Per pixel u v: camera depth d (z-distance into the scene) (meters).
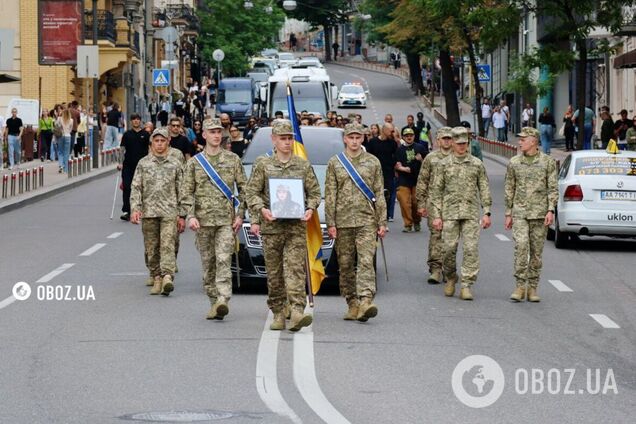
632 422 10.15
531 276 17.27
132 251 22.94
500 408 10.57
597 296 17.84
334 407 10.50
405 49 77.56
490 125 76.25
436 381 11.62
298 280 14.27
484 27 39.31
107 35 64.81
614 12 37.84
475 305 16.80
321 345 13.47
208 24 105.62
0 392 11.05
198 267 20.59
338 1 163.12
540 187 17.25
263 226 14.32
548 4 38.06
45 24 47.38
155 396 10.91
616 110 56.00
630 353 13.34
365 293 14.99
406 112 95.56
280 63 112.75
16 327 14.61
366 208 14.98
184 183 15.45
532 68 40.00
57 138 45.91
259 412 10.30
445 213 17.47
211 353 12.96
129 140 29.06
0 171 45.69
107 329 14.48
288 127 14.27
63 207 33.41
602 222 23.44
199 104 69.06
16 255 22.34
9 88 63.28
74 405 10.54
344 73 142.50
